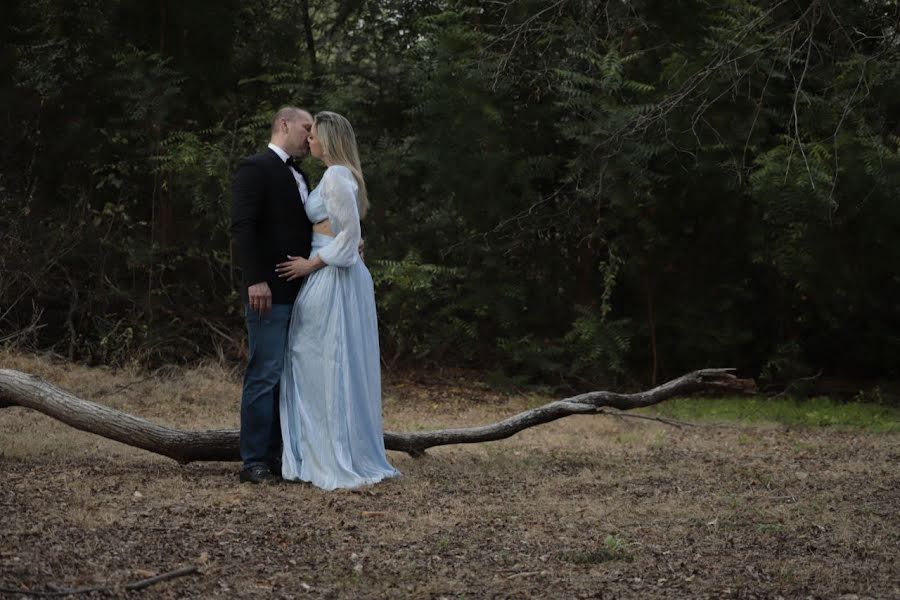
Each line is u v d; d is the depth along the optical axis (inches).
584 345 489.4
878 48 430.6
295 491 231.8
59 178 499.5
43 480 227.0
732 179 458.6
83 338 487.2
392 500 224.8
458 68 475.8
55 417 258.1
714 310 510.3
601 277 520.4
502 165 487.2
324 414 241.4
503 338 513.3
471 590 157.8
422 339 517.3
